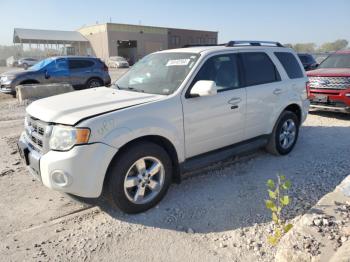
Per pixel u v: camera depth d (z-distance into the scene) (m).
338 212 3.06
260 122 5.00
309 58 18.19
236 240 3.18
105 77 15.51
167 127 3.73
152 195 3.77
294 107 5.73
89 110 3.43
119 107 3.51
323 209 3.12
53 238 3.27
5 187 4.40
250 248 3.06
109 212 3.74
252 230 3.34
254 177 4.66
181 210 3.76
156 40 59.94
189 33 65.00
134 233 3.33
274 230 3.31
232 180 4.56
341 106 8.04
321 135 6.88
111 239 3.24
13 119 9.09
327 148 5.94
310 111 9.45
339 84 7.99
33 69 14.23
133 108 3.52
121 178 3.46
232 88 4.55
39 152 3.47
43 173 3.32
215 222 3.51
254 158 5.41
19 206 3.90
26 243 3.19
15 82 13.36
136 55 58.31
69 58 14.59
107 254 3.02
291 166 5.05
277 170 4.90
